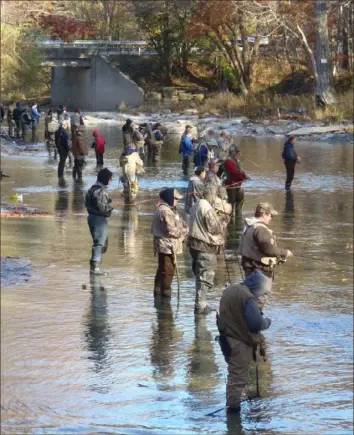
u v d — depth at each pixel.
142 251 19.28
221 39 80.81
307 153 48.47
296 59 80.75
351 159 45.06
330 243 21.78
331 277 17.50
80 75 92.44
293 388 10.43
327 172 39.28
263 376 10.89
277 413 9.49
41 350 11.43
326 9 69.06
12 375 10.38
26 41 87.62
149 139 43.34
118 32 98.75
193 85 87.38
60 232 21.50
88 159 43.91
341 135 58.12
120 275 16.52
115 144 53.34
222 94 77.19
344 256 19.97
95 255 16.44
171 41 87.31
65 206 26.92
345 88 75.62
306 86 78.44
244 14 72.88
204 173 20.47
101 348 11.69
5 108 77.56
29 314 13.23
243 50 80.12
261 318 9.49
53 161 42.47
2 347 11.46
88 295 14.72
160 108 81.62
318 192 32.31
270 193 31.91
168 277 14.77
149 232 22.17
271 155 47.12
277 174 38.38
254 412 9.48
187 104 80.94
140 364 11.09
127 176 28.98
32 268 16.75
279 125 64.31
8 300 14.07
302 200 30.12
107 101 88.88
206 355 11.57
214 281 16.42
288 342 12.49
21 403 9.36
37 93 101.06
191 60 89.88
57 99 95.50
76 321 12.98
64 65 89.94
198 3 78.25
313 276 17.58
